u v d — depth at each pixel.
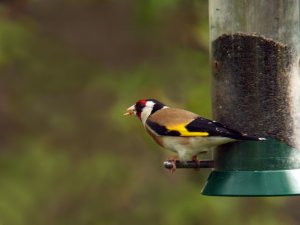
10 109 17.14
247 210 15.84
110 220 16.28
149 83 16.11
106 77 17.02
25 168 16.34
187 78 16.06
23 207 15.88
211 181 10.51
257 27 10.65
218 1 10.80
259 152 10.41
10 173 16.19
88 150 16.77
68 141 16.89
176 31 16.64
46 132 17.02
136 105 11.19
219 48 10.80
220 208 15.72
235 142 10.45
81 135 16.89
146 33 16.94
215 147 10.60
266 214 15.84
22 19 16.95
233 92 10.73
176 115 10.69
